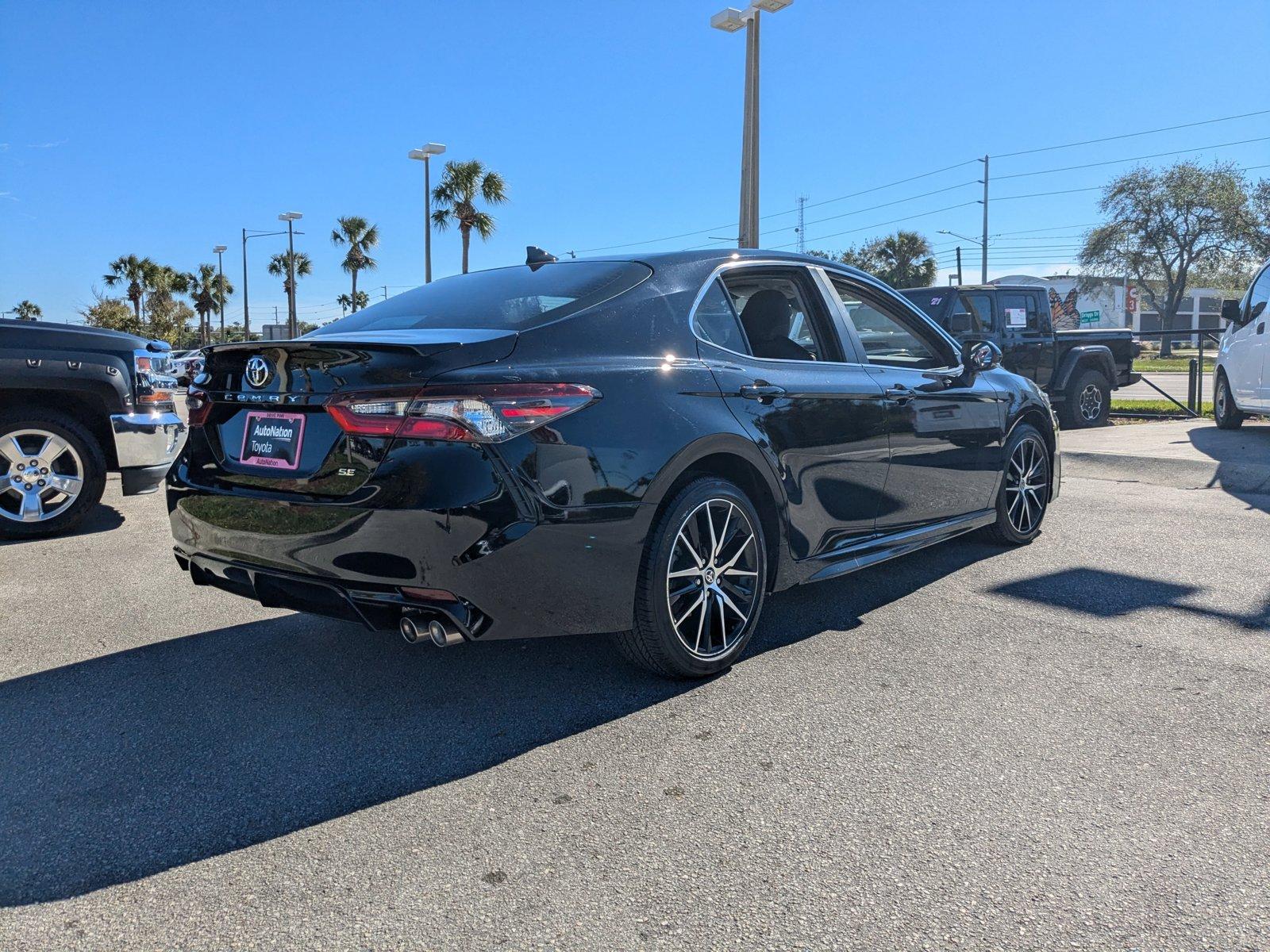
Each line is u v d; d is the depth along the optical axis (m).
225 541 2.93
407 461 2.50
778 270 3.66
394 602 2.57
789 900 1.91
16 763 2.59
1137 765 2.48
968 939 1.77
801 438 3.37
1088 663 3.24
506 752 2.62
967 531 4.49
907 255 48.81
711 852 2.09
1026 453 4.95
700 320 3.23
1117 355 12.35
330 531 2.60
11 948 1.78
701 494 2.97
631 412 2.79
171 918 1.88
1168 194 50.00
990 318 10.84
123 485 5.80
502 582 2.53
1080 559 4.68
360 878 2.01
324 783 2.46
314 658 3.43
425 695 3.05
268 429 2.84
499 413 2.52
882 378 3.88
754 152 15.69
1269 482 6.73
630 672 3.23
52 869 2.06
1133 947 1.74
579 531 2.64
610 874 2.01
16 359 5.37
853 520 3.69
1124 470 7.61
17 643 3.62
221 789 2.42
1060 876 1.98
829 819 2.23
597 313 2.96
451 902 1.92
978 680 3.10
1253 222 48.47
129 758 2.62
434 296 3.42
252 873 2.04
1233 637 3.48
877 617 3.80
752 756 2.57
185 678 3.24
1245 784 2.37
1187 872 1.98
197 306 62.44
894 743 2.63
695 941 1.78
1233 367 10.08
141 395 5.79
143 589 4.41
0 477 5.38
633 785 2.41
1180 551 4.82
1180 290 51.22
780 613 3.87
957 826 2.19
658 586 2.88
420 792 2.40
